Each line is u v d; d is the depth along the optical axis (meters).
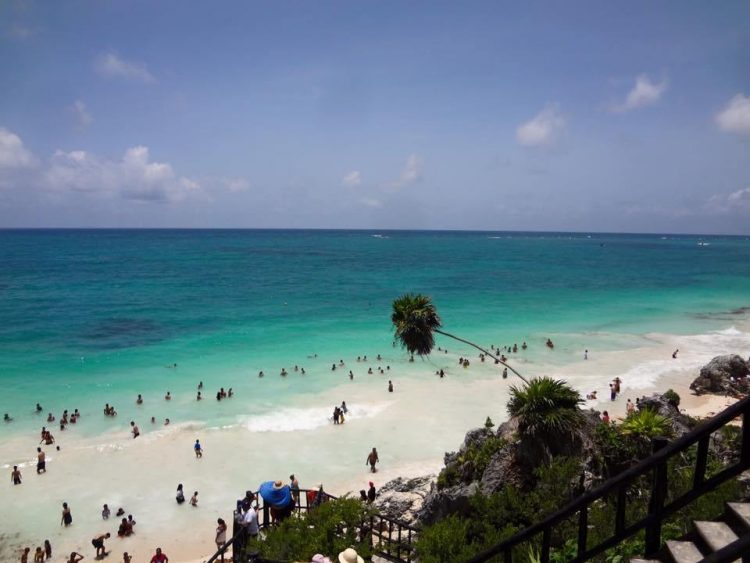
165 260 174.50
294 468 33.88
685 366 53.75
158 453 35.53
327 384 48.50
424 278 128.38
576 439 18.00
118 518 29.00
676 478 14.51
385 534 19.33
